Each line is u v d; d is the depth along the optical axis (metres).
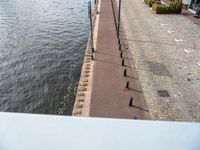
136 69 18.78
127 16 35.44
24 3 57.06
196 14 35.81
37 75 25.41
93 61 20.42
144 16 35.50
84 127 1.94
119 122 2.01
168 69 18.84
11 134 1.85
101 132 1.91
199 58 21.06
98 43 24.56
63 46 32.75
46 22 42.94
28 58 29.28
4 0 59.78
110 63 19.94
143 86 16.38
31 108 20.38
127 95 15.37
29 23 42.34
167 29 29.17
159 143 1.83
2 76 25.34
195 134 1.91
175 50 22.64
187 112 13.79
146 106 14.25
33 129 1.90
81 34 37.22
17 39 35.16
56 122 1.98
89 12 20.83
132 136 1.88
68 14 48.28
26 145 1.78
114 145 1.81
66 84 23.58
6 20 43.91
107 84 16.69
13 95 22.19
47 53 30.61
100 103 14.57
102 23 32.34
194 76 17.86
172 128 1.96
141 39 25.53
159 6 36.56
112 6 43.28
